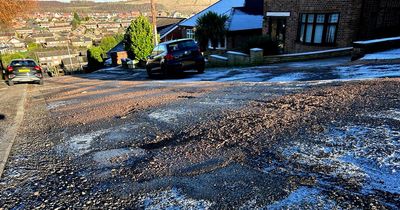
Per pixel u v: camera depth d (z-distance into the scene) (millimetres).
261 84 7227
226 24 22109
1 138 4246
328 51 13086
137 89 8719
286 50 16969
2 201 2479
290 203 2061
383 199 2008
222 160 2887
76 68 55625
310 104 4496
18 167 3178
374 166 2445
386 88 4938
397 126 3234
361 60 9602
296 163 2646
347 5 13266
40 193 2580
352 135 3121
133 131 4176
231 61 15469
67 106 6766
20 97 8820
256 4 26250
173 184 2512
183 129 4023
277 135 3365
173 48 11727
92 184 2670
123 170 2908
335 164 2549
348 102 4355
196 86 8078
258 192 2246
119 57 32656
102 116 5289
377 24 14070
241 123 3959
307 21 15383
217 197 2236
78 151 3557
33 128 4859
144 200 2309
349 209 1931
